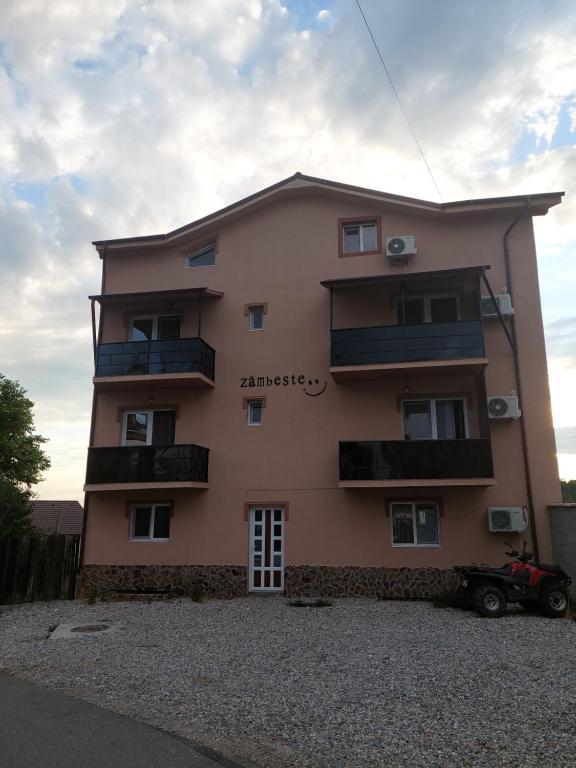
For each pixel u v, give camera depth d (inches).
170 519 601.3
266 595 568.7
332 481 579.8
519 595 441.7
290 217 653.3
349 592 552.1
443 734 197.9
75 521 1486.2
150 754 183.9
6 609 526.9
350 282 570.6
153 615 472.4
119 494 615.5
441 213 606.5
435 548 547.2
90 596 560.4
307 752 185.5
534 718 211.9
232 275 652.1
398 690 247.9
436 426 581.9
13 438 1026.1
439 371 561.9
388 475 535.8
